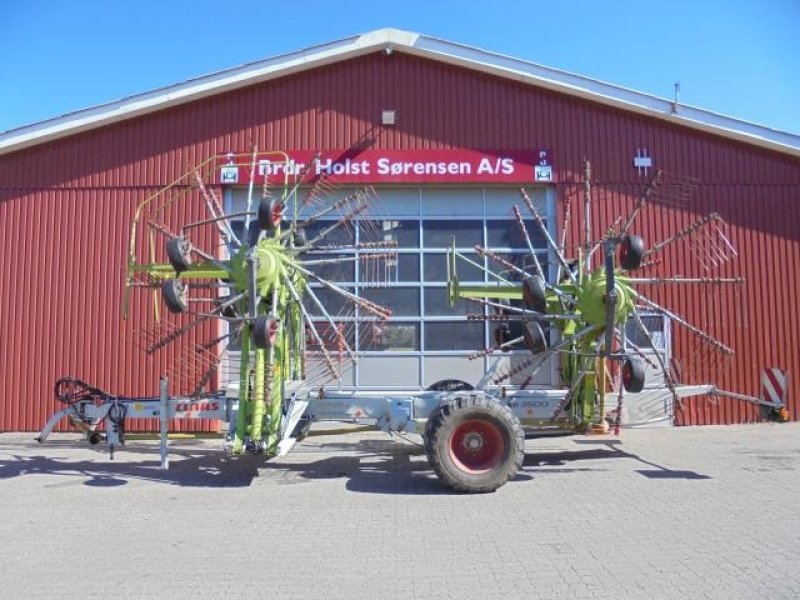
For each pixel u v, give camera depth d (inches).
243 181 518.9
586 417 348.5
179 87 521.0
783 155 533.6
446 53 524.1
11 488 314.5
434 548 216.8
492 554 209.6
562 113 529.7
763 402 372.8
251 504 280.1
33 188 525.3
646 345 509.4
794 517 247.3
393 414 332.2
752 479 315.3
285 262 343.9
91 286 515.8
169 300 296.2
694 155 529.7
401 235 526.6
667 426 504.1
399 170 521.7
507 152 523.5
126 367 506.6
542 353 343.9
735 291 520.4
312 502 281.9
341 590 181.5
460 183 524.1
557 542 220.4
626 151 527.8
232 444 321.1
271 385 321.4
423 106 527.5
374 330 487.2
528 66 524.4
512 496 286.8
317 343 410.9
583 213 521.0
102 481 328.2
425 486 309.9
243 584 186.5
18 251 519.8
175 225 518.3
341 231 522.0
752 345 517.7
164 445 347.3
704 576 186.4
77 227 521.0
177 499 290.5
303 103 528.4
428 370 513.3
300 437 352.5
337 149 523.8
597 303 326.0
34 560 209.0
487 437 298.4
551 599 172.4
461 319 517.0
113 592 181.3
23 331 513.0
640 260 299.0
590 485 305.9
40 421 505.0
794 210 530.3
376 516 257.9
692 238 520.1
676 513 254.4
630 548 212.7
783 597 171.2
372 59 532.4
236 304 332.5
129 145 526.3
